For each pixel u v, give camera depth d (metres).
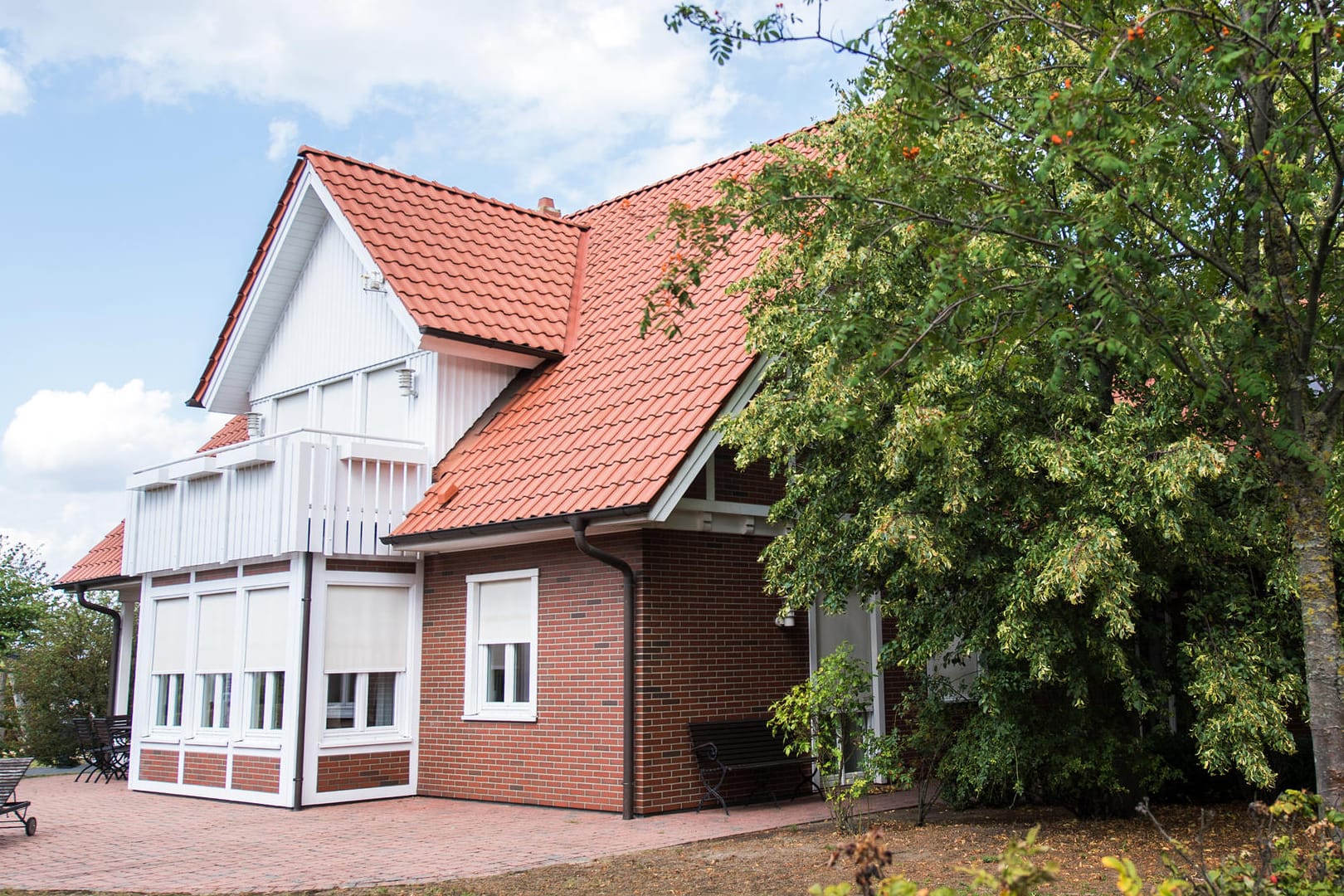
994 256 7.90
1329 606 6.91
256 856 10.99
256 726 15.48
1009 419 9.95
